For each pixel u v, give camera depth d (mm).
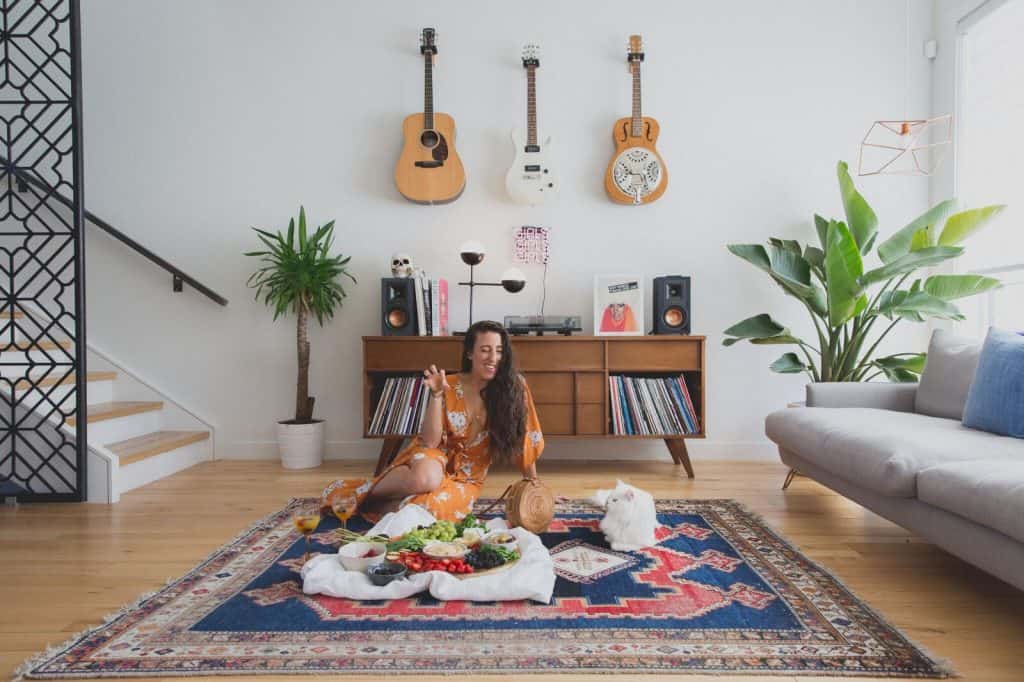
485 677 1310
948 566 1972
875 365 3314
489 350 2266
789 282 3232
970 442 1949
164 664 1359
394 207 3742
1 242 3746
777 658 1379
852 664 1356
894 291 3195
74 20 2762
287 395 3766
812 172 3736
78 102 2777
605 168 3721
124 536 2275
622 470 3430
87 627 1549
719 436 3729
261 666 1347
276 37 3744
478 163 3727
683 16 3729
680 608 1632
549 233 3727
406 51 3734
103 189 3775
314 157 3756
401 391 3346
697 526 2367
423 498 2203
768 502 2748
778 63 3740
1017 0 3162
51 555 2078
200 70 3756
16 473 2902
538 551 1827
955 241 3283
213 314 3762
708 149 3740
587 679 1302
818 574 1876
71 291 3777
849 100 3732
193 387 3766
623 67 3721
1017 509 1427
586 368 3332
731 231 3734
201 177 3760
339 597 1696
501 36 3723
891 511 2002
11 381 2891
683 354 3338
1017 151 3230
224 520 2479
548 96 3727
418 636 1474
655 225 3738
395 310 3492
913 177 3725
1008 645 1459
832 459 2227
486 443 2396
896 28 3725
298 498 2816
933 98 3719
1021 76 3193
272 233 3764
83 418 2746
